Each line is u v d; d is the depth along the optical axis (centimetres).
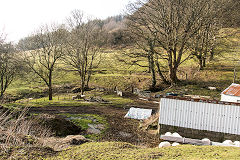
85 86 4169
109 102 2889
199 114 1413
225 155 692
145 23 3288
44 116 1469
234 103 1395
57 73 4625
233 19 3700
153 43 3403
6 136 712
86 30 3550
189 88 3209
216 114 1389
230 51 4378
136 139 1484
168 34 3177
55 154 652
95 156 655
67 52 3544
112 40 6462
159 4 3111
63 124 1502
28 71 3559
